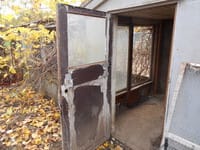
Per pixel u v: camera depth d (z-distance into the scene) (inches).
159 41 173.9
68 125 82.9
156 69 181.0
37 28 133.5
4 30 132.5
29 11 160.2
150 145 106.0
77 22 77.8
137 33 159.8
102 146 106.2
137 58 164.6
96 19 86.9
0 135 113.1
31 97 173.3
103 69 97.7
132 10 84.4
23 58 160.6
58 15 69.4
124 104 152.6
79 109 86.9
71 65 78.8
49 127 121.0
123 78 147.4
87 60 86.7
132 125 128.0
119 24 127.9
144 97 176.6
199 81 60.3
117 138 113.5
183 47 66.1
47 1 155.6
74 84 81.7
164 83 182.7
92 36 86.7
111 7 89.8
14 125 125.0
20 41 153.9
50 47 149.6
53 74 156.1
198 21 60.6
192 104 61.3
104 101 102.8
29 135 112.7
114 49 104.0
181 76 65.0
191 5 61.6
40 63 161.2
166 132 67.3
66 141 83.9
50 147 102.1
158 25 170.7
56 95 158.6
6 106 157.2
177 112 64.9
